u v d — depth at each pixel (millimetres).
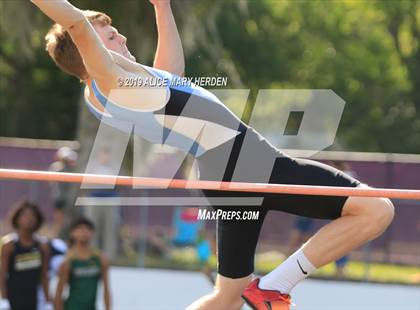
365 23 60656
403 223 25719
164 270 24594
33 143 31719
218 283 10180
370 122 56906
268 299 9359
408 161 25984
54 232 26297
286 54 53094
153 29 27922
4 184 27688
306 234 25672
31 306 17188
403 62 60719
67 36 9281
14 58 45406
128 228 26672
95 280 17016
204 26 29812
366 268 25297
